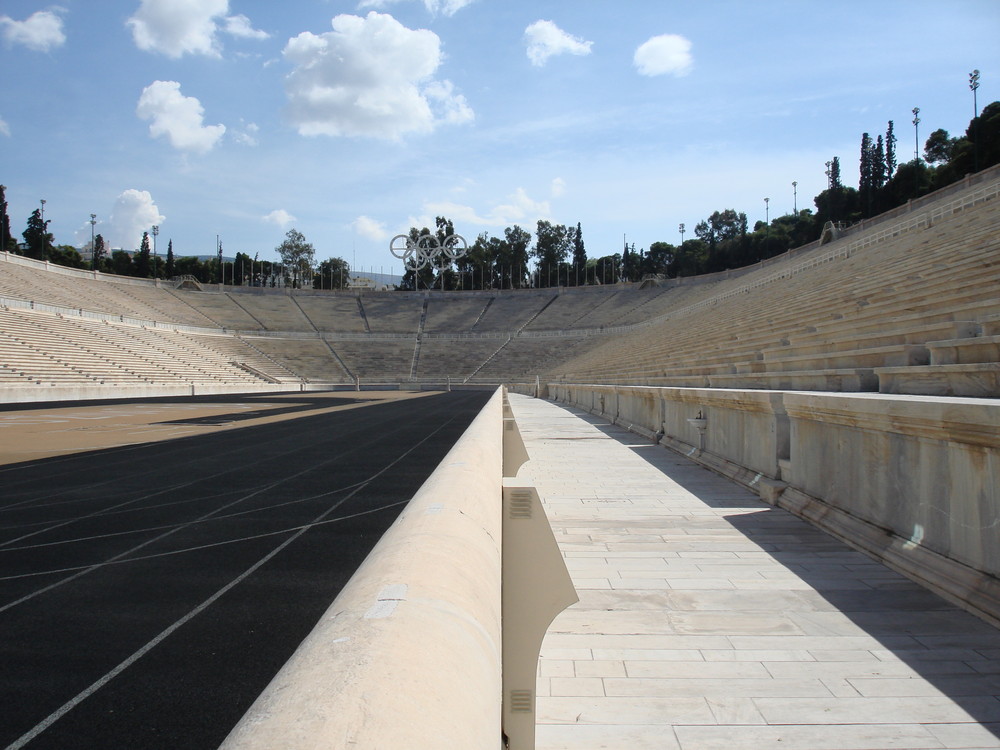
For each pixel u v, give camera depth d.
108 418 24.73
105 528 7.30
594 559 5.74
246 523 7.54
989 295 11.03
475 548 1.71
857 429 6.05
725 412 10.30
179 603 4.87
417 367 73.69
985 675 3.46
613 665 3.68
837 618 4.29
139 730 3.04
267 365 66.62
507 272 126.50
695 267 105.19
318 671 0.88
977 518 4.35
